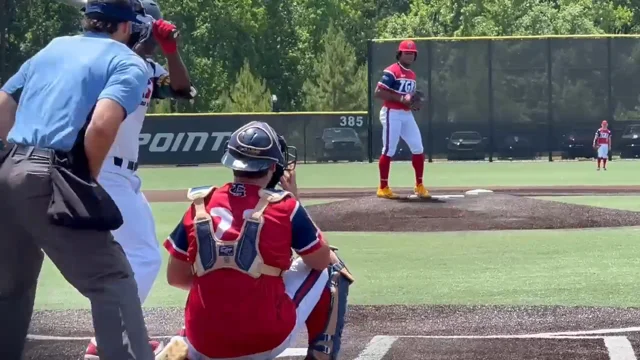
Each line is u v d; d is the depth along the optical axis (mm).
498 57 67812
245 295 8906
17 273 9430
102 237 8719
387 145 28828
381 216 27328
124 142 10875
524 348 12367
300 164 70125
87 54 8906
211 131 71188
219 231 8891
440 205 28266
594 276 18750
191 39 113188
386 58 67688
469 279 18609
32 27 93375
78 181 8477
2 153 8867
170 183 50719
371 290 17469
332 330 9773
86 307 16109
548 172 56750
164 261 21453
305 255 9188
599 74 67875
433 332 13625
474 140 68188
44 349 12641
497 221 26812
